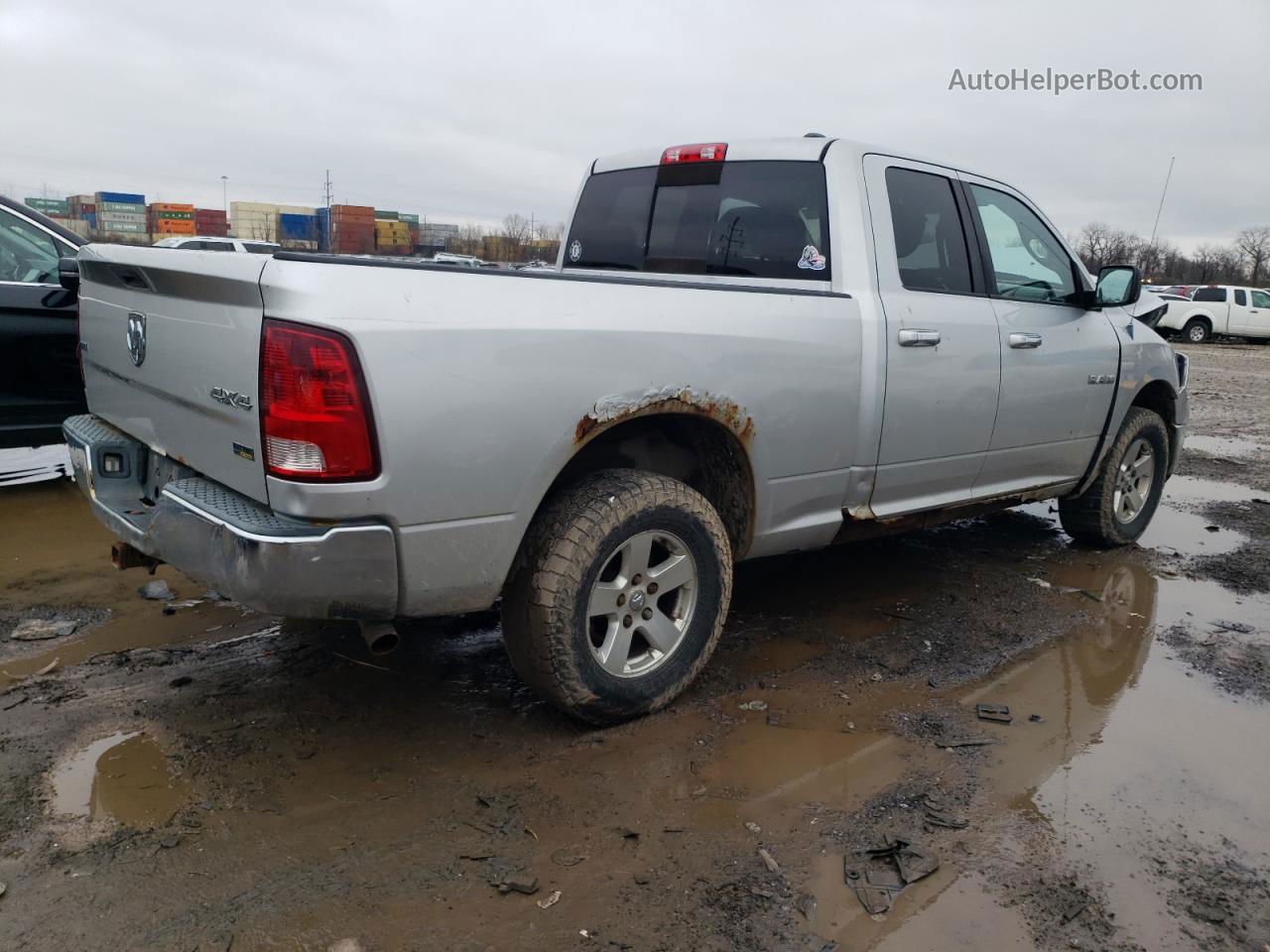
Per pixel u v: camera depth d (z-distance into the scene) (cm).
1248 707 338
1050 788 278
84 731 289
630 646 304
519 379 256
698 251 409
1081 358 457
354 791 263
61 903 213
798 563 489
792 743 299
